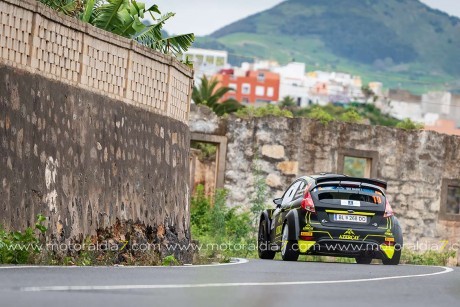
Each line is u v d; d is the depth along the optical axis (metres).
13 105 23.67
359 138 51.69
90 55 27.53
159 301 14.31
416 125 62.50
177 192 32.75
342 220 31.25
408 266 28.98
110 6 34.00
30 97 24.38
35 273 18.44
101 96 27.88
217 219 45.78
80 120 26.62
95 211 26.97
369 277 21.52
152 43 35.00
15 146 23.56
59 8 32.78
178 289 16.33
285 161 50.81
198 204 49.50
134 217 29.16
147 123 30.58
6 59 23.73
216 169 50.75
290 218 31.59
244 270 22.92
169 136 32.22
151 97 31.09
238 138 50.75
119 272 19.98
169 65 31.89
